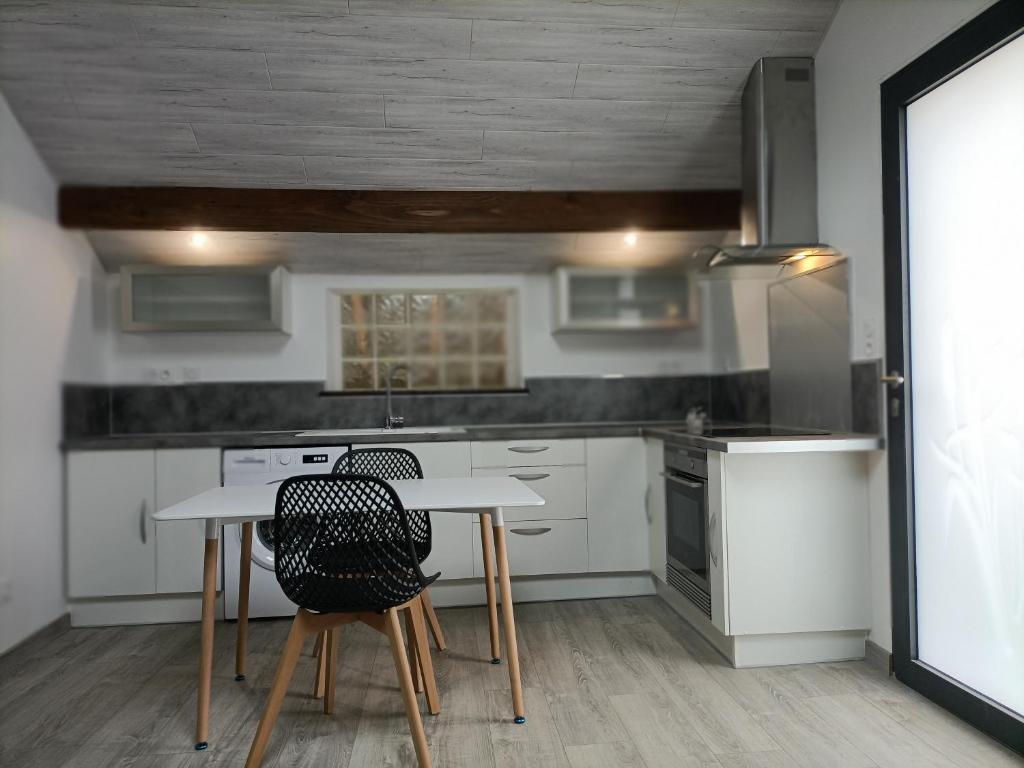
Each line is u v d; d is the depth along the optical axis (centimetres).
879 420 284
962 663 244
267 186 383
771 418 383
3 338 314
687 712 247
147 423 429
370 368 468
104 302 420
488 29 307
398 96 336
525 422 456
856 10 296
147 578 360
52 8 292
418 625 248
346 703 258
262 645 326
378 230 391
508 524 381
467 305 492
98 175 369
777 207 331
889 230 274
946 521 250
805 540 288
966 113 236
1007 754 216
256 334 437
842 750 219
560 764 212
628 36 314
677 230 404
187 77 322
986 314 229
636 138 368
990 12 220
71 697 268
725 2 302
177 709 256
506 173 385
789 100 331
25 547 326
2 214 317
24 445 328
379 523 212
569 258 439
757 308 399
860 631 296
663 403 466
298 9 295
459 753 220
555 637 327
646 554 390
